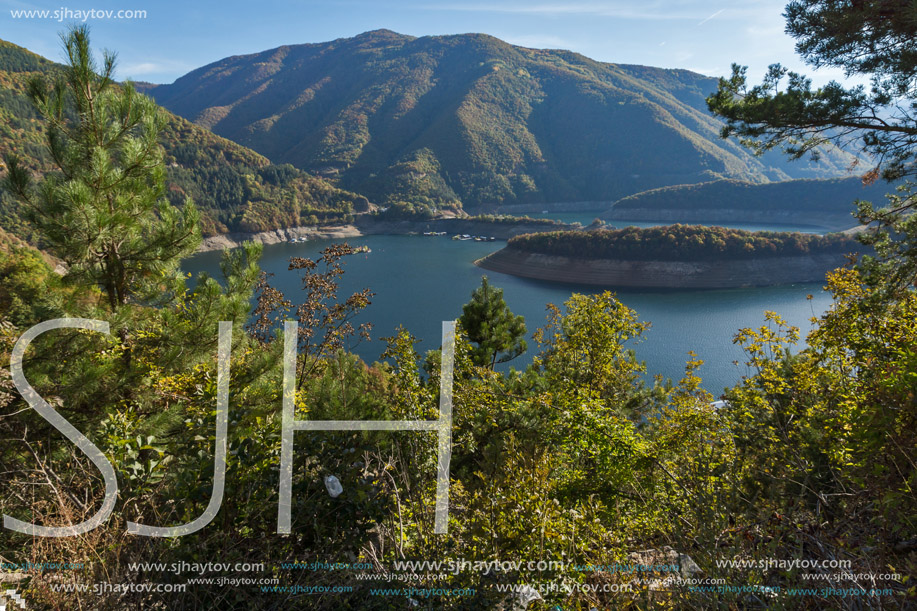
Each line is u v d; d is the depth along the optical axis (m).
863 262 8.70
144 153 5.27
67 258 5.21
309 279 8.36
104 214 4.92
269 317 8.27
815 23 7.13
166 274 6.01
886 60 6.99
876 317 6.76
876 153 8.15
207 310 5.65
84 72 4.93
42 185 4.81
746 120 8.30
